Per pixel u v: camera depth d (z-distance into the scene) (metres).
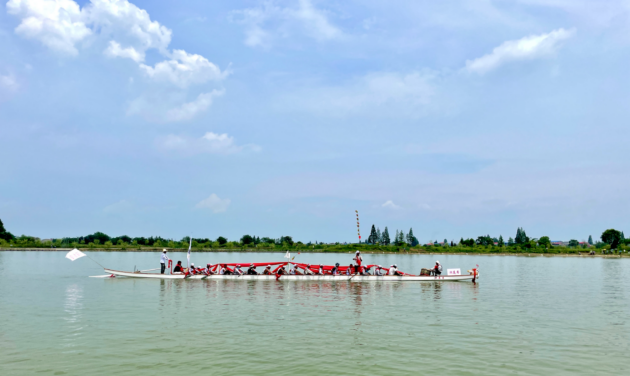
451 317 23.25
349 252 154.75
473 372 13.73
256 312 24.30
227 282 40.94
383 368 14.01
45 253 112.81
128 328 19.73
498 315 24.02
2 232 150.00
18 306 25.80
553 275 56.34
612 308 27.06
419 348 16.53
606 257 136.50
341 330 19.62
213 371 13.55
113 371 13.48
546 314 24.55
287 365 14.23
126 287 36.09
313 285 38.91
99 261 78.31
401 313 24.34
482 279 48.88
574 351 16.39
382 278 43.22
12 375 13.04
